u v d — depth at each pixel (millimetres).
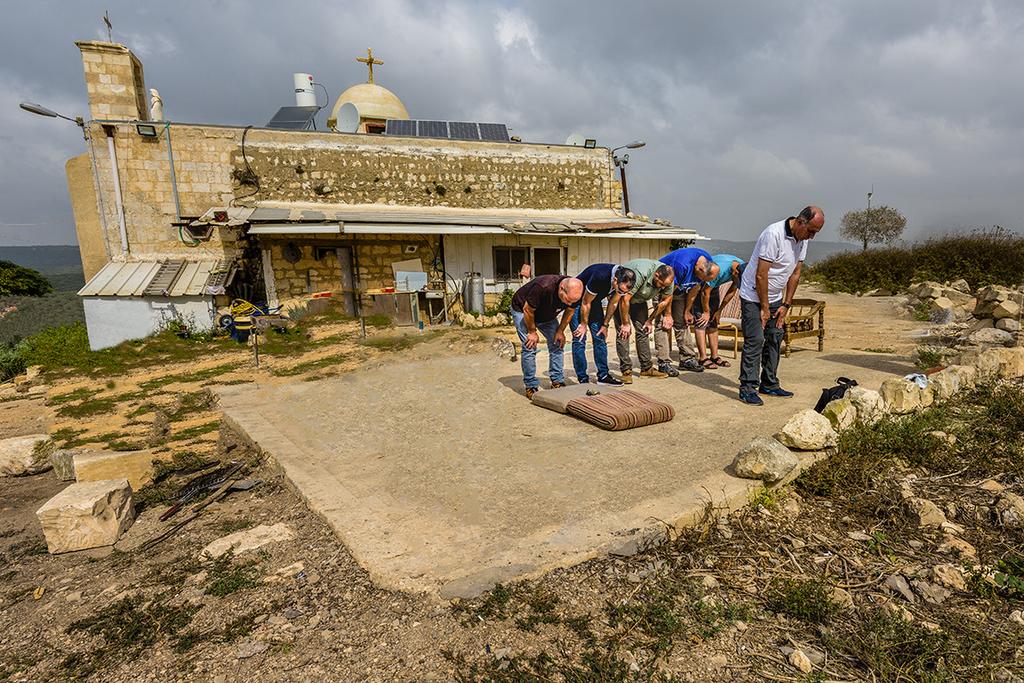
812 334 7324
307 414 5488
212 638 2223
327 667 2006
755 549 2758
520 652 2039
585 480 3465
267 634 2219
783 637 2137
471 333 10641
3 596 2742
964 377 4832
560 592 2395
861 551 2744
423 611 2293
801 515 3094
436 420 4988
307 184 13453
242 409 5988
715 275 5977
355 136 13711
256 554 2900
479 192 14844
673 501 3078
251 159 13070
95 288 11305
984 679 1871
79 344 11695
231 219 11211
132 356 10164
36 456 5223
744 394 5086
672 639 2111
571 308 5180
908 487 3279
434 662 2004
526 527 2889
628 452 3928
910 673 1918
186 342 10797
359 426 4961
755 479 3340
